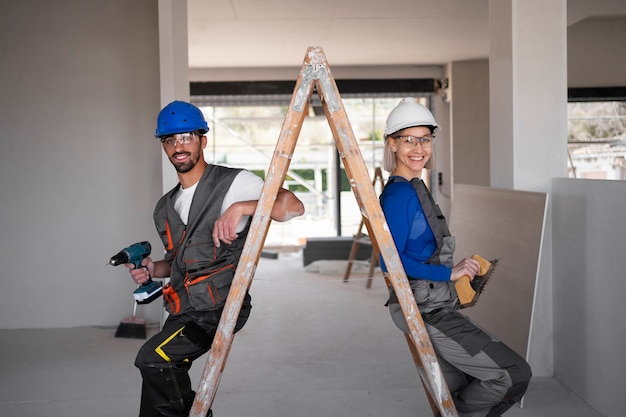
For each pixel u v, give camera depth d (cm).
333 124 210
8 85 509
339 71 1017
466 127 1002
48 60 509
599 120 1041
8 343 473
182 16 439
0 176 512
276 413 329
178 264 231
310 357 434
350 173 215
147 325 520
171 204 239
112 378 389
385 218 224
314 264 829
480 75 991
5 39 507
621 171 1034
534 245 343
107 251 519
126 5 509
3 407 341
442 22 721
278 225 1380
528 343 339
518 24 372
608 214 305
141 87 512
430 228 230
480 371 225
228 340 213
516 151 376
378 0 625
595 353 321
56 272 518
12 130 511
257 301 630
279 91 1010
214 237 216
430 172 1048
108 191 516
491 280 407
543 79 374
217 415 327
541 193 341
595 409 322
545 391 349
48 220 516
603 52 916
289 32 758
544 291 375
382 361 421
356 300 631
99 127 514
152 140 515
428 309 230
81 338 485
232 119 1286
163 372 222
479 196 441
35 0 507
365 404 339
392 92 1023
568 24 795
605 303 309
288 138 209
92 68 511
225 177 232
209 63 964
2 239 514
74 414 329
